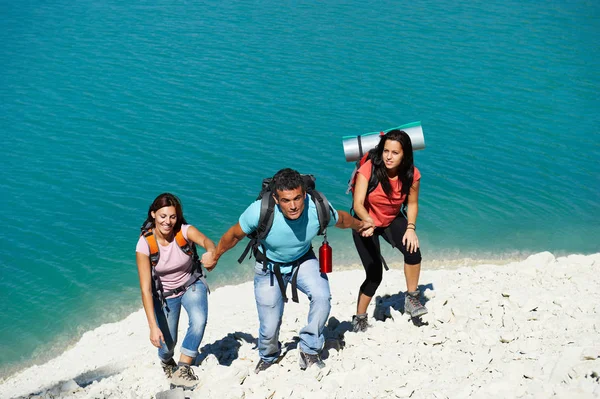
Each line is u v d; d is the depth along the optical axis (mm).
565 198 16406
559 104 23156
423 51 28953
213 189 17484
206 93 24312
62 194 17250
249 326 8875
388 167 5930
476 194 16609
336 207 16578
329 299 5805
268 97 23891
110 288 13117
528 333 6062
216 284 12930
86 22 33844
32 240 14969
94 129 21453
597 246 14156
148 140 20531
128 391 6469
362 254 6531
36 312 12383
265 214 5312
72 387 6840
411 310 6621
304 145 20094
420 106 22969
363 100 23562
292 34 31375
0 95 24391
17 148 20078
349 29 32219
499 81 25438
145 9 36125
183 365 6078
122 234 15258
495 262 13461
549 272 8289
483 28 32562
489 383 4980
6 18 34781
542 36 31312
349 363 6055
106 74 26438
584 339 5504
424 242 14438
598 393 4367
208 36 31156
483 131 20859
